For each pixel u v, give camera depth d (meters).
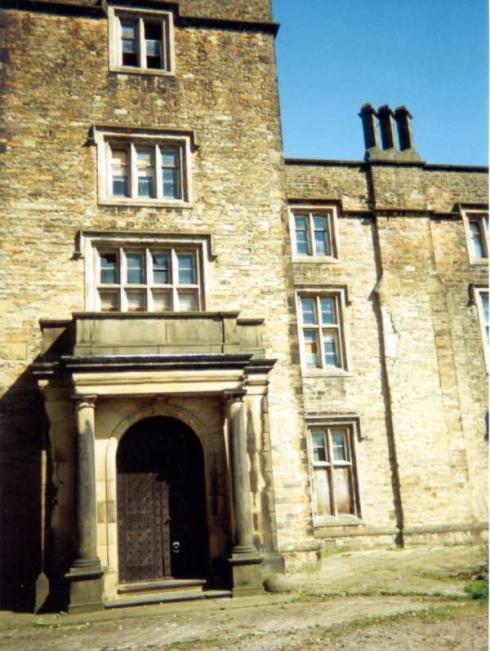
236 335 12.57
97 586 10.55
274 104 15.88
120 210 14.27
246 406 12.66
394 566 13.27
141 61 15.55
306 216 17.89
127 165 14.86
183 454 12.66
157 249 14.36
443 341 17.39
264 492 12.32
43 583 11.05
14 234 13.55
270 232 14.95
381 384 16.81
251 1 16.61
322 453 16.31
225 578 11.39
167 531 12.18
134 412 12.07
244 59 16.06
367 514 15.88
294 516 13.35
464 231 18.73
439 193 18.84
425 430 16.62
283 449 13.66
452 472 16.50
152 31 16.06
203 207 14.76
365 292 17.42
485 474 16.88
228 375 12.07
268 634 8.30
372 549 15.61
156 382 11.74
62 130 14.42
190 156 14.98
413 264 17.83
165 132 14.95
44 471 11.51
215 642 8.06
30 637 9.04
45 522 11.32
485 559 13.53
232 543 11.61
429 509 16.12
